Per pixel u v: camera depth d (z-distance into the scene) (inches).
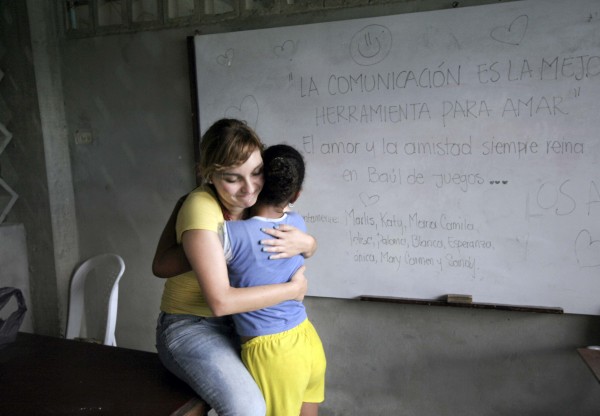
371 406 90.8
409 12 76.5
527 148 73.4
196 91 90.5
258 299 44.4
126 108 98.2
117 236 104.1
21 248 105.3
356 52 79.9
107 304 84.6
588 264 73.2
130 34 95.3
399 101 78.7
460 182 77.5
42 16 98.2
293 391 46.2
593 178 71.1
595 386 76.9
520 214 75.3
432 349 85.2
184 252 47.4
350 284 86.7
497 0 71.8
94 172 103.3
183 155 95.6
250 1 87.6
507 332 80.4
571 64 69.6
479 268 78.8
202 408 48.6
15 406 47.5
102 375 54.2
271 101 86.4
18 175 103.5
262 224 46.8
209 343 49.2
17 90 99.8
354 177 83.4
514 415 82.2
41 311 107.6
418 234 81.2
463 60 74.4
